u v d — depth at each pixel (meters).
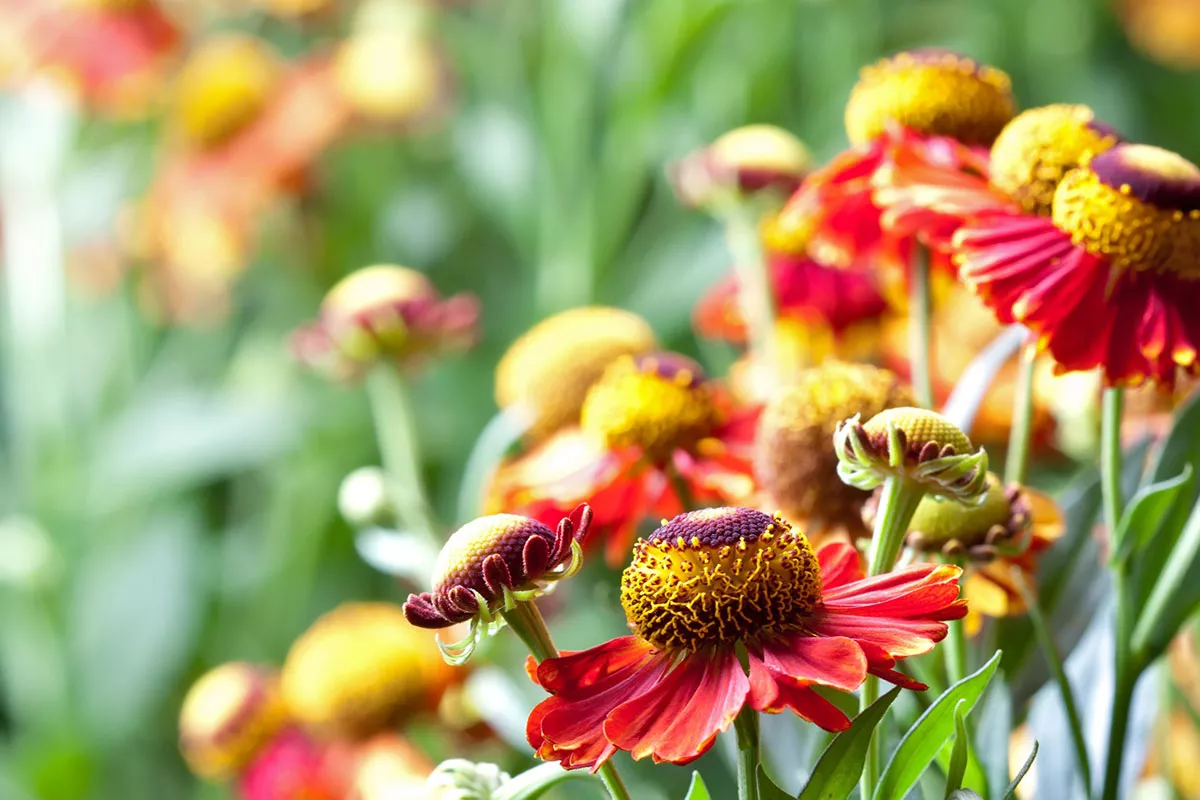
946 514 0.37
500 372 0.54
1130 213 0.38
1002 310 0.38
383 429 0.59
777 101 0.94
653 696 0.33
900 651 0.33
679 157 0.91
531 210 0.92
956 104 0.43
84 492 0.90
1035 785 0.40
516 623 0.34
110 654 0.89
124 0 0.90
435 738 0.59
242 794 0.58
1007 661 0.41
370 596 0.93
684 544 0.34
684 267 0.88
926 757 0.34
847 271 0.52
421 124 0.94
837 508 0.41
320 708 0.55
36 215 0.88
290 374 0.94
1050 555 0.41
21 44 0.88
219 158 0.93
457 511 0.91
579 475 0.45
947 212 0.39
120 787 0.91
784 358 0.52
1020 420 0.41
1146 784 0.46
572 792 0.46
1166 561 0.40
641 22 0.86
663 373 0.45
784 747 0.41
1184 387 0.45
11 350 0.95
